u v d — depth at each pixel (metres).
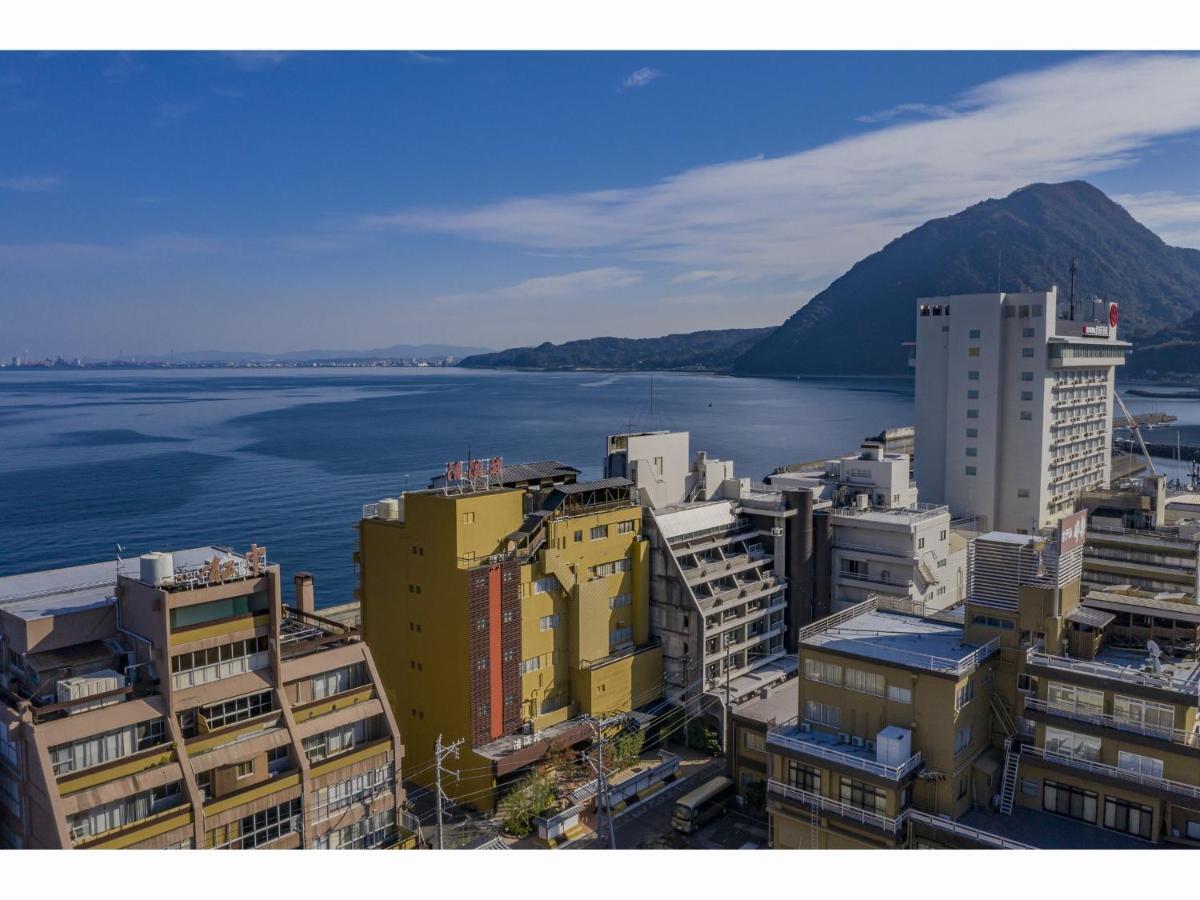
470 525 81.44
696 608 92.81
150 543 183.50
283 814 58.84
